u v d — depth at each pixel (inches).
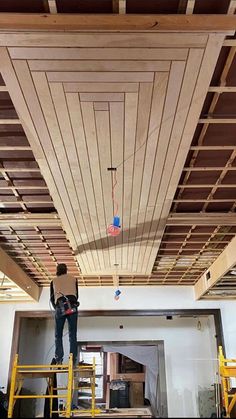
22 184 159.5
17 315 314.5
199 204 179.9
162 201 164.6
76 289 190.5
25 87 99.0
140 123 113.4
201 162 144.9
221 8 85.4
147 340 358.0
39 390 340.8
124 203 165.8
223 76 102.8
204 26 83.7
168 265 273.9
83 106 105.9
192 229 208.1
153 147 125.5
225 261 238.5
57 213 185.6
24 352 340.5
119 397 389.1
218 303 320.8
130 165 136.2
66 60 91.4
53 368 190.1
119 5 82.7
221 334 311.0
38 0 83.5
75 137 119.7
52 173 141.6
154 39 86.1
